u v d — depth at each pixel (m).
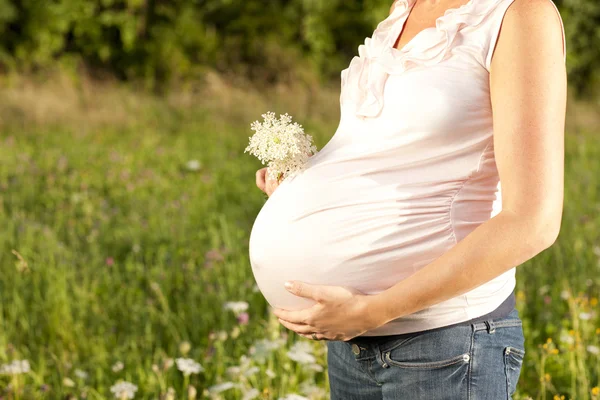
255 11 14.48
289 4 14.91
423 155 1.46
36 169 6.85
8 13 12.18
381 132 1.50
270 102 11.88
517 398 2.83
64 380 2.86
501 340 1.48
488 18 1.39
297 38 14.98
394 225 1.47
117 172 7.25
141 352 3.31
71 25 12.89
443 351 1.45
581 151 8.84
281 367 2.95
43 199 6.00
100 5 13.09
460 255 1.29
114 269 4.16
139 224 5.13
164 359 3.05
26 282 3.94
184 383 2.97
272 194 1.70
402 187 1.47
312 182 1.58
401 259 1.47
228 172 7.61
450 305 1.44
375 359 1.54
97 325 3.55
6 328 3.45
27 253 4.28
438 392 1.46
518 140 1.28
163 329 3.52
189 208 5.81
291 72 13.37
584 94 15.04
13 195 5.80
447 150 1.44
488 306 1.47
